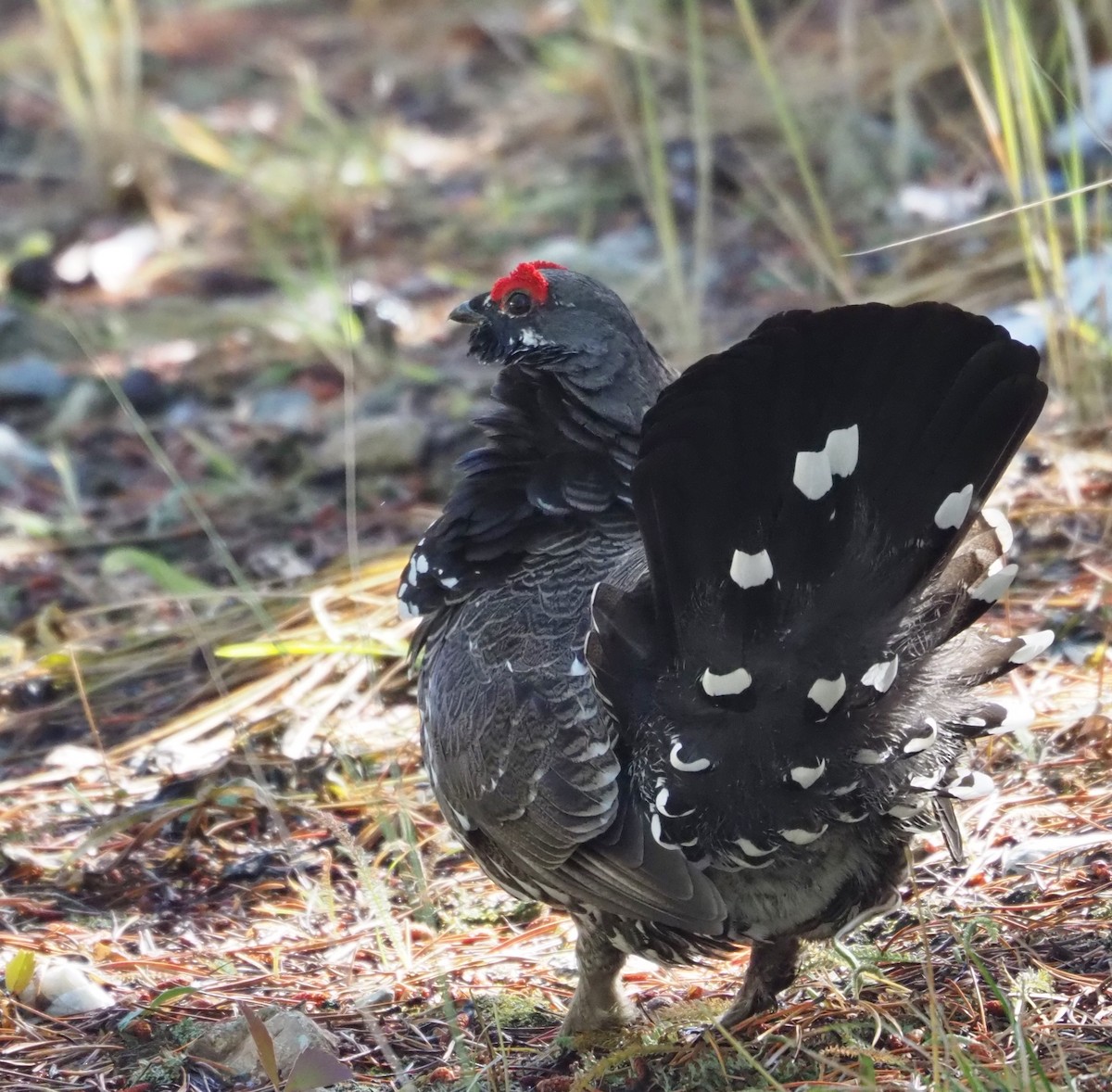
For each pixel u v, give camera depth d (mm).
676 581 6047
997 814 8312
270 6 25625
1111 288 12453
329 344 15547
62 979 7648
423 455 13555
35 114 21875
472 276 16688
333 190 18688
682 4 19891
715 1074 6723
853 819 6266
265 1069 6656
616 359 7273
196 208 19438
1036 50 14727
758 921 6574
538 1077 6922
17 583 12492
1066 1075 5875
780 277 14922
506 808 6703
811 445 5824
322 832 9078
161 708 10656
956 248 14719
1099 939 7152
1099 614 9742
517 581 7168
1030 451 11617
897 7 19328
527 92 21172
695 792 6238
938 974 7078
